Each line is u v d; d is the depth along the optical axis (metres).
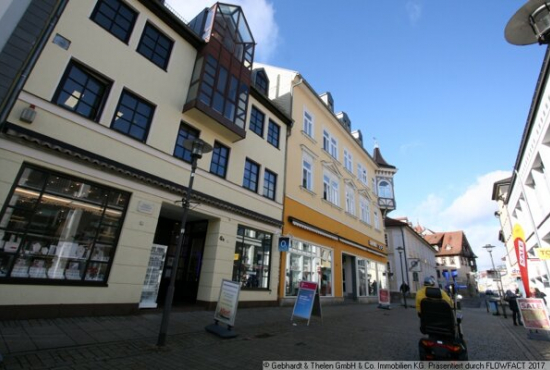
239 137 12.28
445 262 62.59
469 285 58.50
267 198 13.99
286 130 16.55
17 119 6.67
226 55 12.23
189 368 4.75
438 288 5.94
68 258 7.16
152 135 9.55
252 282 12.38
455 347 5.38
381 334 8.66
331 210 19.33
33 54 4.82
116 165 8.18
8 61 4.49
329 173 20.09
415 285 37.84
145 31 10.20
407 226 38.47
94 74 8.48
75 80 8.05
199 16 12.91
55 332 5.69
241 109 12.61
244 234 12.38
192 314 9.10
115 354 5.03
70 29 8.04
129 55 9.38
